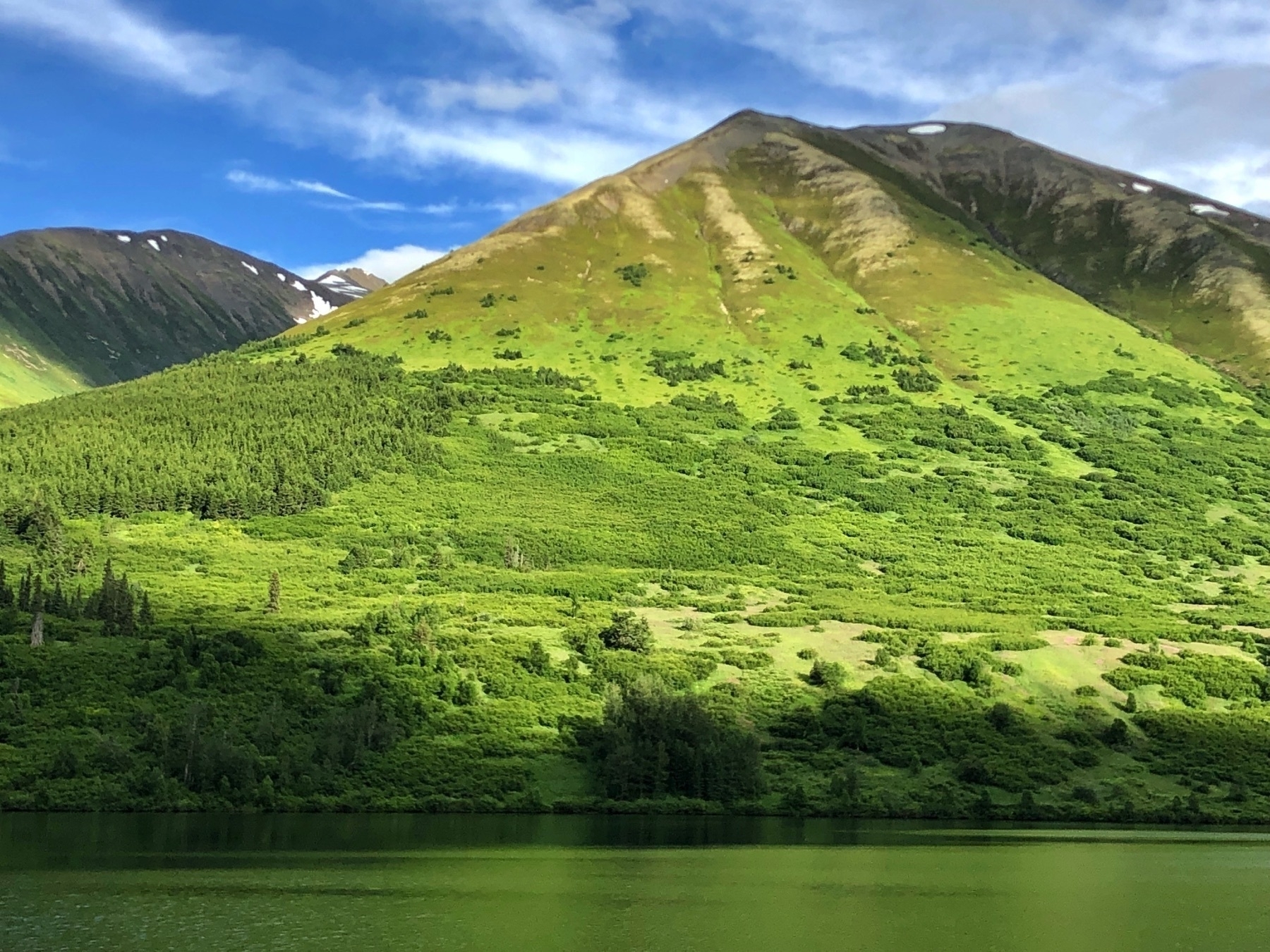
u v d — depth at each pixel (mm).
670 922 76688
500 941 72125
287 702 126250
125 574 149250
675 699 123438
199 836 97188
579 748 123000
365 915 76625
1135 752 131875
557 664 140500
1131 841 106438
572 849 96875
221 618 150750
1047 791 121562
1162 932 75875
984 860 96500
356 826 103500
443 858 92500
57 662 130250
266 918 75188
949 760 126625
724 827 108312
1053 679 145000
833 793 117750
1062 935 75188
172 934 71750
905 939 74000
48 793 106312
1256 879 90500
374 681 131250
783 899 82562
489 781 115938
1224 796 122938
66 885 81188
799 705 134500
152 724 116188
